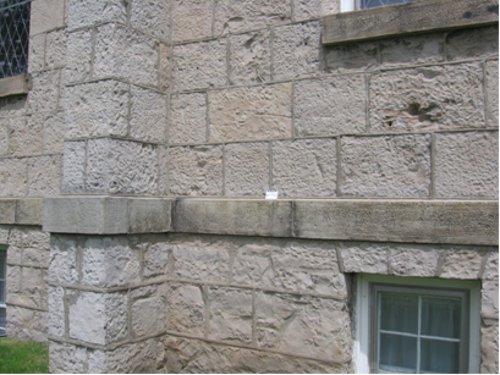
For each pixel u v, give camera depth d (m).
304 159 3.65
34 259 5.01
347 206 3.42
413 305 3.44
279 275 3.66
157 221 3.94
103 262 3.62
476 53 3.18
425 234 3.19
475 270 3.08
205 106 4.05
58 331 3.82
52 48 5.00
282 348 3.64
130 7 3.87
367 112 3.47
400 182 3.35
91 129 3.78
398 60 3.39
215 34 4.04
